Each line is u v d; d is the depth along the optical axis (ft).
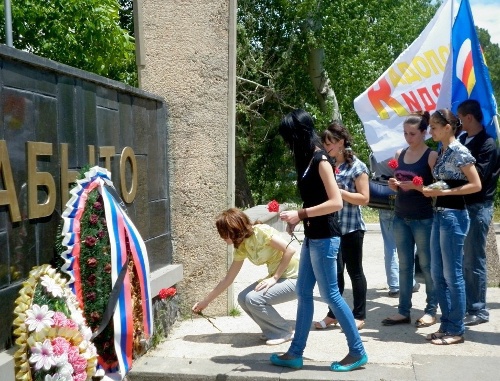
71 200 12.67
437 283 16.49
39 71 12.17
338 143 16.98
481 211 17.54
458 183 15.57
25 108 11.66
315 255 13.76
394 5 73.00
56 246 12.67
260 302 16.35
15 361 10.52
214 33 18.93
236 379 14.17
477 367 14.34
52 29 34.83
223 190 19.27
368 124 21.16
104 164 14.88
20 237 11.48
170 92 19.19
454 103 20.57
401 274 18.03
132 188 16.31
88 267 12.65
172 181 19.33
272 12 69.05
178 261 19.38
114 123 15.53
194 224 19.34
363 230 17.33
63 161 12.90
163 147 18.97
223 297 19.52
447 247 15.79
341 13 67.00
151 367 14.84
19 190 11.46
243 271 27.35
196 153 19.26
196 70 19.08
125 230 13.35
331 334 17.38
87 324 12.60
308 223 13.79
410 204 17.22
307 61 70.28
